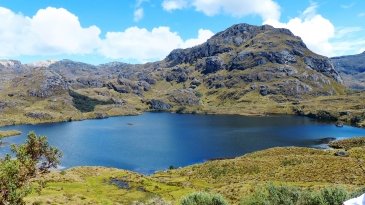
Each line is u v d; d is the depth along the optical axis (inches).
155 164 7736.2
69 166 7662.4
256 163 5280.5
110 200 3513.8
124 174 5014.8
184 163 7755.9
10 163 1119.0
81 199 3255.4
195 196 2148.1
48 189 3700.8
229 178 4803.2
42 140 1343.5
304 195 2078.0
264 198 2094.0
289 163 5044.3
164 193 3988.7
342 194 1969.7
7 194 1097.4
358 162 4623.5
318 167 4581.7
